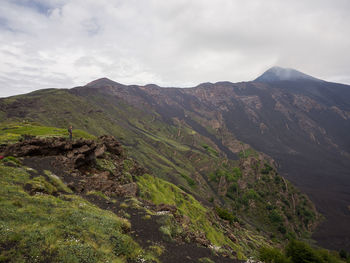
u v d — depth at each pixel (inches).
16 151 1685.5
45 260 478.3
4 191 787.4
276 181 6820.9
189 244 1058.1
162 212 1331.2
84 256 537.3
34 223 612.4
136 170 2920.8
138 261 669.9
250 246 2849.4
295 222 5433.1
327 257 2719.0
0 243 480.4
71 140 2080.5
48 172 1363.2
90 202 1135.0
